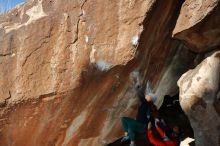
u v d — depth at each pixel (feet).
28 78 21.44
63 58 21.11
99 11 20.85
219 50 20.74
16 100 21.53
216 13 19.67
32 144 22.52
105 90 21.40
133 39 20.36
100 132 22.79
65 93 21.17
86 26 20.97
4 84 21.66
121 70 20.86
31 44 21.44
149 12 20.10
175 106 24.82
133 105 22.59
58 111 21.65
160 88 23.54
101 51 20.77
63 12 21.24
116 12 20.66
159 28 21.16
